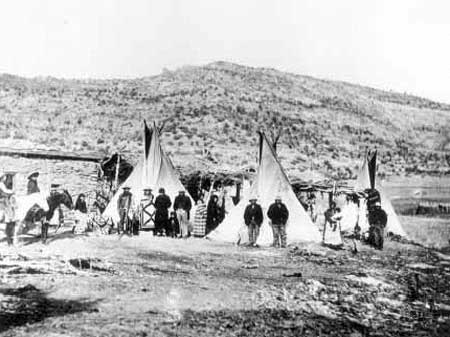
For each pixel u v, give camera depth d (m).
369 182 21.66
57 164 17.92
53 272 11.65
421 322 11.23
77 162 18.42
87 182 18.64
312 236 18.53
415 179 29.42
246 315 9.92
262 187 18.91
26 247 13.90
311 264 15.16
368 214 20.03
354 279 13.77
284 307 10.77
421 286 13.94
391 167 31.08
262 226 18.30
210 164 25.33
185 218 18.44
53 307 9.46
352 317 10.92
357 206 20.69
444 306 12.45
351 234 20.42
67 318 8.96
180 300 10.35
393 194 27.31
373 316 11.24
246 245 17.48
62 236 15.91
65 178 18.11
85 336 8.18
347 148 33.19
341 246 18.19
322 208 21.95
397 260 17.02
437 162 32.31
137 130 30.44
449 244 20.05
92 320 8.91
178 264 13.56
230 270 13.45
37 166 17.45
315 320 10.30
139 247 15.42
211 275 12.70
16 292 10.09
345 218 20.70
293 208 18.77
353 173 28.42
